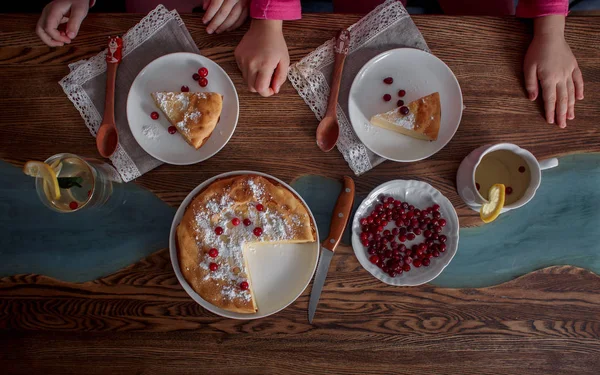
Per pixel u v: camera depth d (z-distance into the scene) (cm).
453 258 129
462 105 124
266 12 120
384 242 126
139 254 124
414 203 129
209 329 123
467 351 126
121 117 125
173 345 122
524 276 128
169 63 123
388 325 125
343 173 128
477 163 116
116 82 125
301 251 125
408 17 128
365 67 124
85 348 121
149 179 125
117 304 122
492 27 129
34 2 177
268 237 121
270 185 121
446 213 127
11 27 123
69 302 122
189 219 119
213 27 123
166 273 124
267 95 123
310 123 127
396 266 123
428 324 126
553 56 125
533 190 116
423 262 126
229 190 119
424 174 129
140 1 154
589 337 127
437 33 128
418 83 128
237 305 117
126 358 122
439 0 172
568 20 130
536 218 130
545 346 127
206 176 126
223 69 124
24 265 123
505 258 129
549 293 128
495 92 129
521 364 126
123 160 124
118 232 125
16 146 124
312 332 124
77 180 118
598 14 133
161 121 124
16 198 124
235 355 123
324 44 126
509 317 127
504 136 130
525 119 130
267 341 123
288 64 124
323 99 127
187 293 121
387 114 124
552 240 130
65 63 124
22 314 121
